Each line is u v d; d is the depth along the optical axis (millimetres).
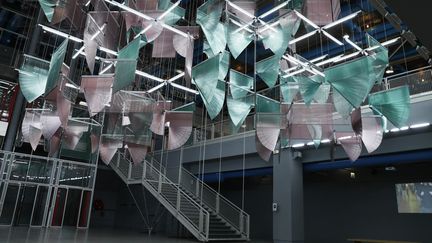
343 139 7219
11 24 20172
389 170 13641
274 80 6395
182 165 18656
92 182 19188
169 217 17656
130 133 7727
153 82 17000
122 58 5312
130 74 5129
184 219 13750
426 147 10508
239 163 16156
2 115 18094
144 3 5703
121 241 11695
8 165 16844
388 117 6711
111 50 6070
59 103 5781
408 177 13031
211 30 5137
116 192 23578
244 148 14883
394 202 13195
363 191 14211
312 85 5629
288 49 7496
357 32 17531
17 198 16797
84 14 5840
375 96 6852
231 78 6867
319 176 15891
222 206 15531
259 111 6746
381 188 13703
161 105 7387
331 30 17641
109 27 5891
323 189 15578
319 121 6848
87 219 18500
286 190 13367
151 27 5785
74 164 18812
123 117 7629
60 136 7734
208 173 17656
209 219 14312
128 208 21891
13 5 20234
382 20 17078
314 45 19875
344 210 14609
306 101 5609
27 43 19281
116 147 7922
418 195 12609
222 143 16484
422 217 12344
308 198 16016
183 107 7445
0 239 10086
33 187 17484
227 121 16641
